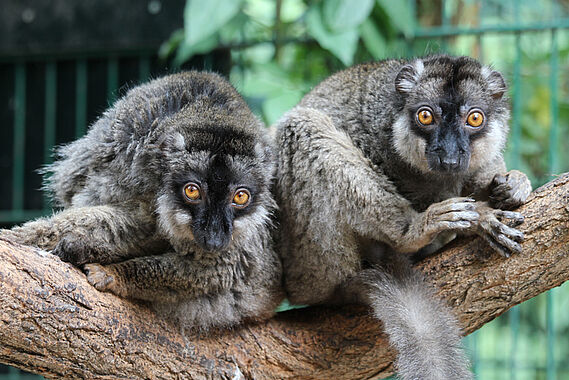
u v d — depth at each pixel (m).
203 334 5.13
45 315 4.36
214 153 5.21
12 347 4.34
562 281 5.07
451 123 5.68
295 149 5.57
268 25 10.04
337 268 5.57
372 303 5.25
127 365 4.73
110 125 5.54
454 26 10.57
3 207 10.16
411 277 5.30
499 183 5.17
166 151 5.25
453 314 5.22
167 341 4.91
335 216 5.49
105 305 4.67
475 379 5.03
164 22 9.34
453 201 5.23
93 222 5.02
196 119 5.41
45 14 9.72
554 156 8.74
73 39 9.60
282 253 5.75
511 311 9.20
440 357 4.93
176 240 5.10
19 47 9.76
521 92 10.69
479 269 5.14
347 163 5.50
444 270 5.25
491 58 11.27
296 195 5.55
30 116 9.98
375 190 5.50
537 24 8.77
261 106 9.13
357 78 6.27
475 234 5.23
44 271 4.45
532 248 4.97
